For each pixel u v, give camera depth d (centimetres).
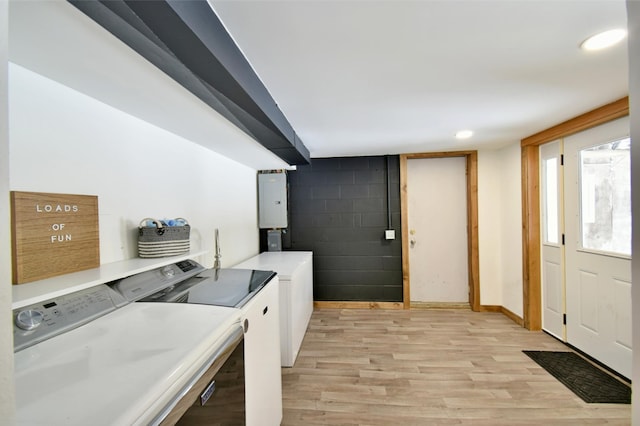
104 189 137
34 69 105
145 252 148
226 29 111
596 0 100
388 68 147
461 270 390
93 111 132
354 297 393
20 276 92
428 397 201
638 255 63
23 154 102
